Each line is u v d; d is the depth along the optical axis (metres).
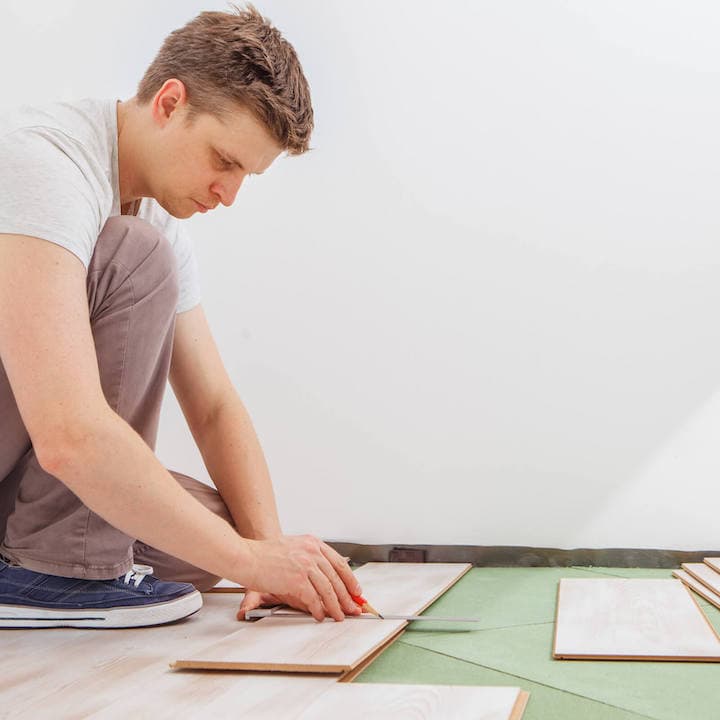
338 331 2.41
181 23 2.54
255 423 2.45
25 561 1.48
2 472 1.46
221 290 2.48
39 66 2.62
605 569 2.20
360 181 2.41
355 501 2.38
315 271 2.43
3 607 1.48
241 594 1.88
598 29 2.29
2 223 1.18
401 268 2.38
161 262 1.44
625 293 2.25
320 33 2.44
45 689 1.14
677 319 2.22
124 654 1.32
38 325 1.14
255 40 1.33
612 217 2.26
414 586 1.87
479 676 1.18
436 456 2.34
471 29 2.36
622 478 2.24
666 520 2.21
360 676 1.19
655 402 2.23
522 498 2.29
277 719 0.98
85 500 1.16
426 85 2.38
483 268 2.33
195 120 1.35
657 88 2.26
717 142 2.22
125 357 1.44
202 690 1.11
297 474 2.42
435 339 2.35
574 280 2.28
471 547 2.30
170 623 1.53
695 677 1.15
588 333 2.26
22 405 1.13
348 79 2.42
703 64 2.24
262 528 1.60
